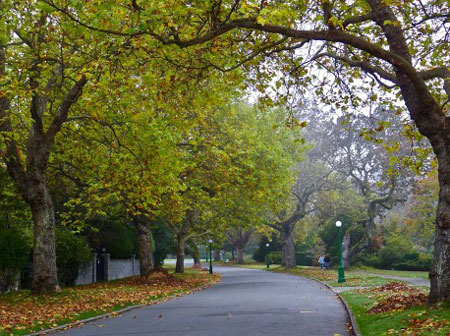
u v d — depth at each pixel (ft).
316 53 43.91
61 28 50.93
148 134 59.62
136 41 39.40
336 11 44.37
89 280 110.93
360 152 159.43
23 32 53.21
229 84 49.62
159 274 97.66
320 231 191.21
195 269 190.80
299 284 97.25
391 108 50.49
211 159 84.07
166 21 34.22
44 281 63.10
